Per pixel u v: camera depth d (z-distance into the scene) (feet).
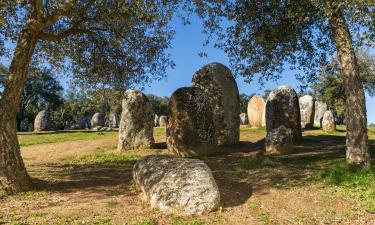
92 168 50.49
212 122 59.41
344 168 38.09
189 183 29.37
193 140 57.57
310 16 43.01
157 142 71.00
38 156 63.46
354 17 32.07
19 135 99.76
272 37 48.62
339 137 78.54
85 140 81.25
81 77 51.96
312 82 52.65
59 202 32.17
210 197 28.84
